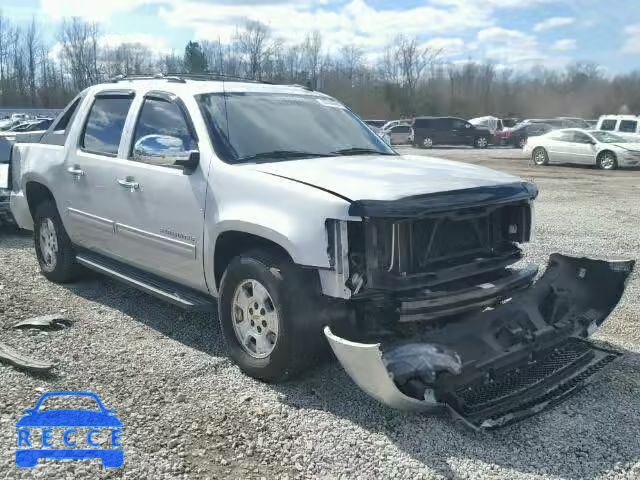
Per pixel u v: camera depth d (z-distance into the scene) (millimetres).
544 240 9172
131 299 5887
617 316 5648
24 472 3076
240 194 4117
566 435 3580
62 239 6090
